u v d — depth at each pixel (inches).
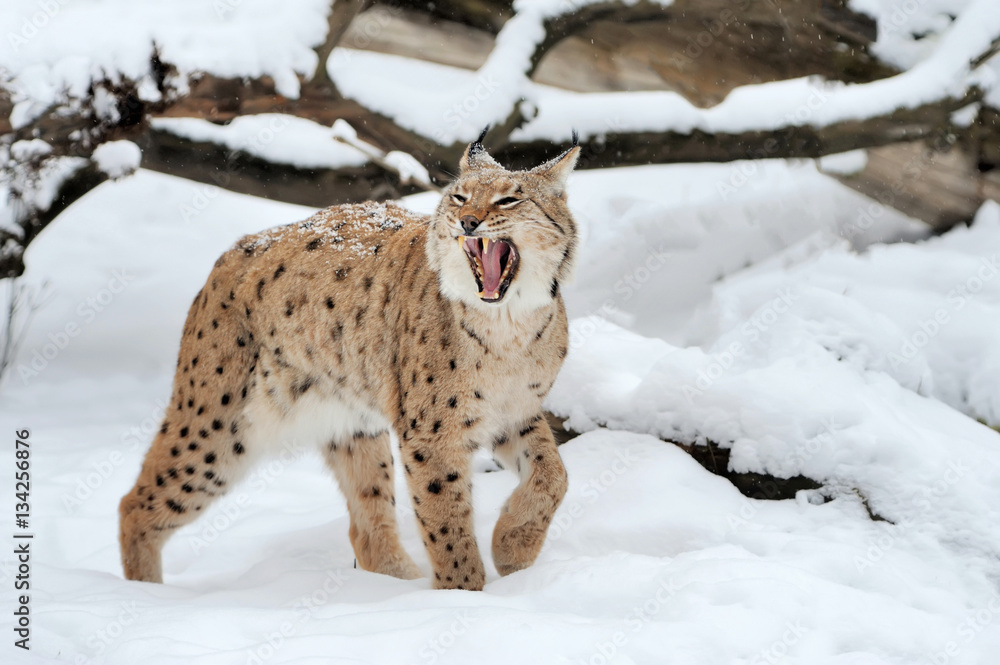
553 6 415.8
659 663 180.1
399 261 257.1
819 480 265.7
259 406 273.7
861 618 194.1
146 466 274.1
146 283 550.0
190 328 278.7
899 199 451.8
